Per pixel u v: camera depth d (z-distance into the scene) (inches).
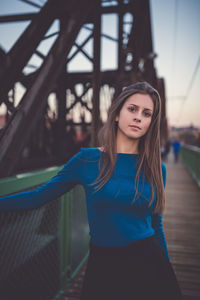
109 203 34.2
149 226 37.5
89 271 35.3
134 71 276.8
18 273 56.1
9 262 52.4
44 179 65.3
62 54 96.1
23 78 83.9
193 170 373.7
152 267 33.5
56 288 77.3
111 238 34.5
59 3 88.3
